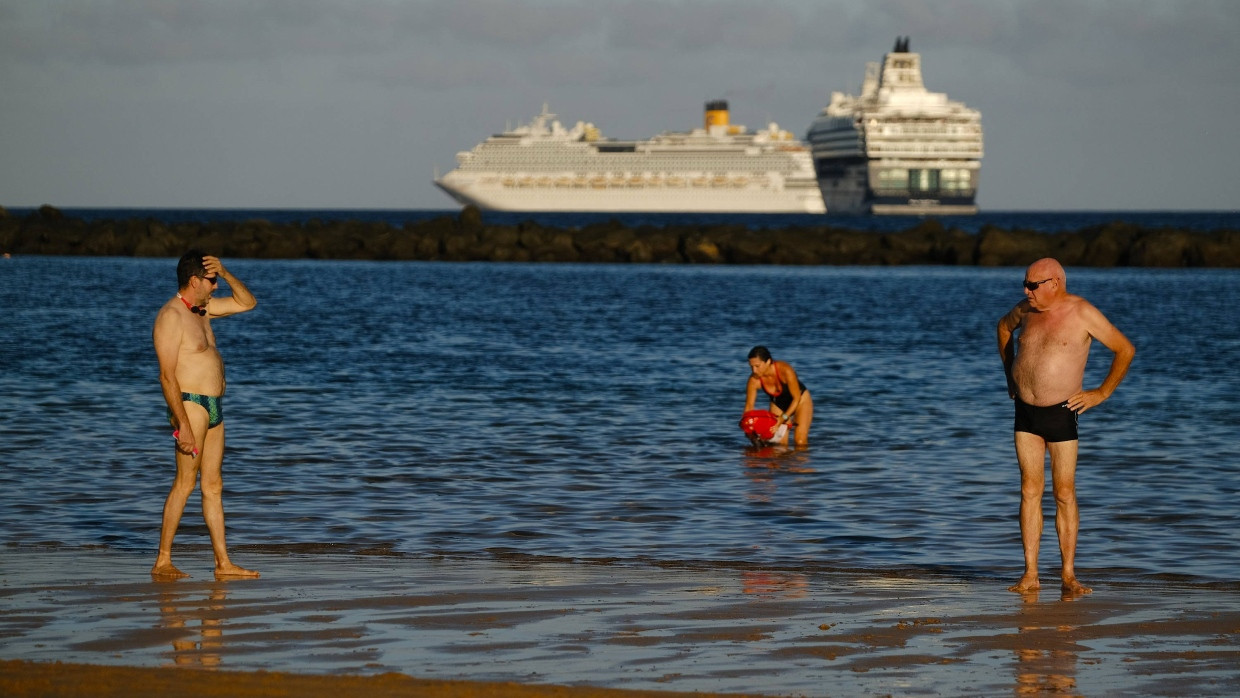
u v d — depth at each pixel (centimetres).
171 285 8188
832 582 1315
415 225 14312
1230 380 3562
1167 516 1712
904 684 928
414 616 1122
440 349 4372
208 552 1448
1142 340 4925
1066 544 1300
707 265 12212
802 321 5891
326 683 862
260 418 2652
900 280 9656
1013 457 2238
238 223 14475
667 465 2139
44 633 1041
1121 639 1071
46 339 4459
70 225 14100
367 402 2942
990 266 11825
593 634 1064
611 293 8006
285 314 6053
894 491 1906
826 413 2864
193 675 876
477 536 1570
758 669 962
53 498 1780
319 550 1476
